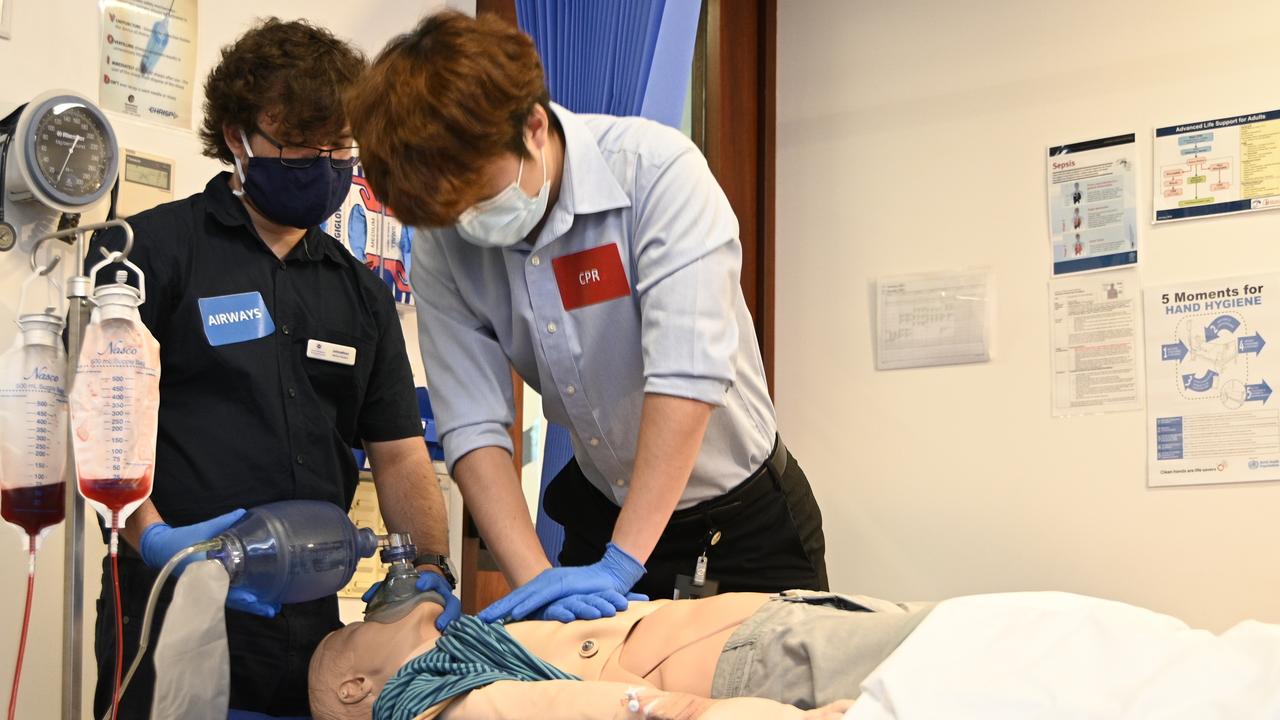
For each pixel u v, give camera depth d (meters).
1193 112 3.36
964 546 3.57
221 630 1.30
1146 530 3.31
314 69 1.70
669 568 1.94
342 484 1.87
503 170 1.47
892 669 1.03
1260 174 3.26
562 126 1.65
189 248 1.75
